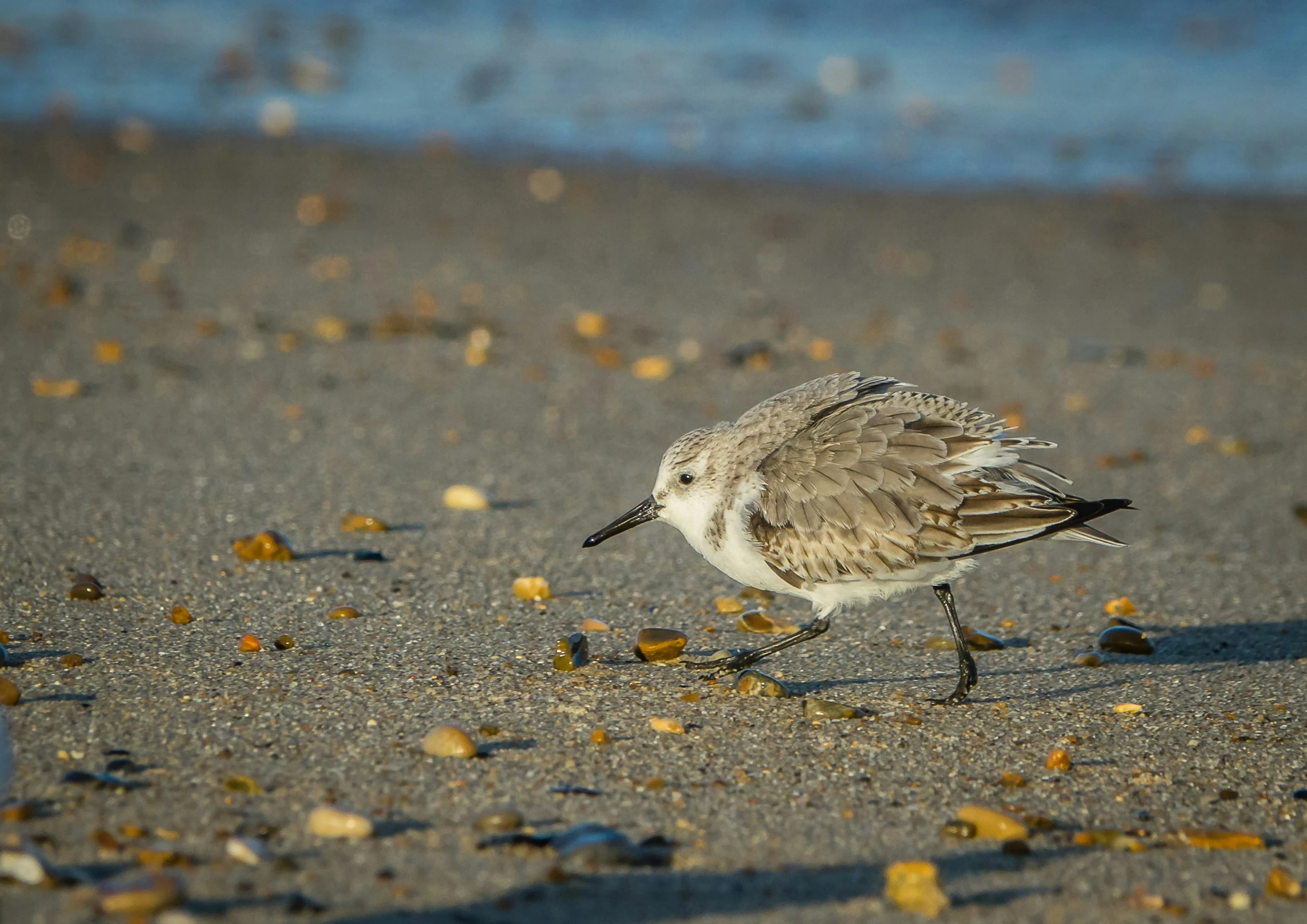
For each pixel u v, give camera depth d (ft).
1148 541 40.34
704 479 30.53
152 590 33.14
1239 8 122.62
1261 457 47.52
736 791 24.75
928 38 117.29
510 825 22.68
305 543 36.81
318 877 20.90
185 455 42.83
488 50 110.73
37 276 60.18
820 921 20.67
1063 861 22.93
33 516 37.11
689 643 32.04
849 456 28.76
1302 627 34.19
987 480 28.32
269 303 59.06
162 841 21.70
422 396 50.11
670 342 57.52
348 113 92.58
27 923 19.12
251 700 27.22
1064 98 100.83
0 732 24.93
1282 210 79.36
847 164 86.58
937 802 24.77
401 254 67.46
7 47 102.99
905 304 63.72
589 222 74.79
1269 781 26.05
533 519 39.70
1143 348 58.75
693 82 103.55
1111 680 30.78
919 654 32.17
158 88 95.40
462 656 30.25
